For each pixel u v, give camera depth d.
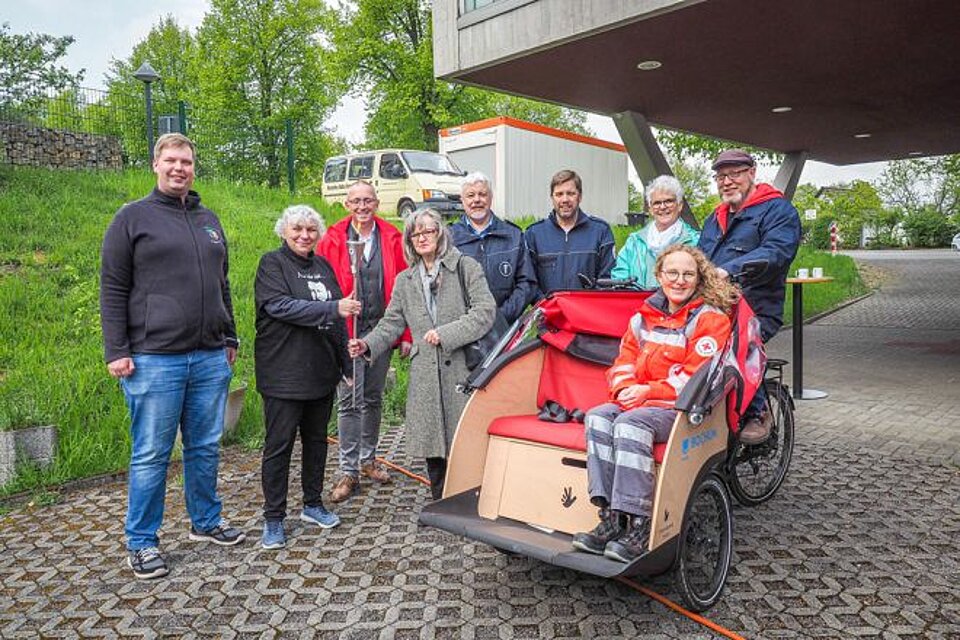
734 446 3.70
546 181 17.06
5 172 10.95
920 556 3.58
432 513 3.18
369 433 4.81
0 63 16.03
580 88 9.08
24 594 3.40
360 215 4.66
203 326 3.66
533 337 3.94
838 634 2.92
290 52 31.20
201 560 3.73
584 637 2.94
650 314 3.36
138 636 3.03
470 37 8.04
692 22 6.71
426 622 3.09
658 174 10.70
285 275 3.92
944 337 10.68
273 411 3.87
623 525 3.02
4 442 4.61
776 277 4.05
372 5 28.17
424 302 4.02
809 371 8.45
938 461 5.04
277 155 16.91
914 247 40.44
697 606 3.07
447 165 15.86
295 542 3.93
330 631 3.04
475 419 3.43
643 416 2.96
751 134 12.81
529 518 3.22
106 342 3.45
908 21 6.76
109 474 4.88
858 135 12.95
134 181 11.79
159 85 32.47
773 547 3.71
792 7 6.37
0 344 6.35
